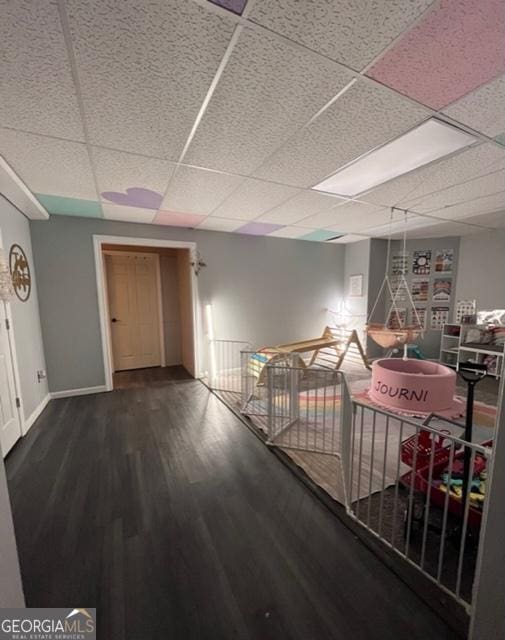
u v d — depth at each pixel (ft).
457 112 4.89
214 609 3.79
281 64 3.86
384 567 4.37
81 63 3.77
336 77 4.10
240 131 5.47
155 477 6.62
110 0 2.98
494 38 3.43
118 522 5.28
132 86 4.25
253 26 3.31
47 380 11.41
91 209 10.49
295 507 5.66
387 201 9.71
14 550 3.01
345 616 3.70
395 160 6.67
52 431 8.89
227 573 4.29
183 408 10.73
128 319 16.58
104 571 4.33
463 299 15.83
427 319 16.74
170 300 17.39
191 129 5.40
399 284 17.12
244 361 11.46
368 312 17.02
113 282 16.14
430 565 4.34
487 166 6.98
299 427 9.09
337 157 6.52
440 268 16.30
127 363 16.70
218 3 3.03
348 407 5.79
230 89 4.34
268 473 6.77
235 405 10.97
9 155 6.29
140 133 5.51
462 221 12.72
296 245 16.70
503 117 5.03
